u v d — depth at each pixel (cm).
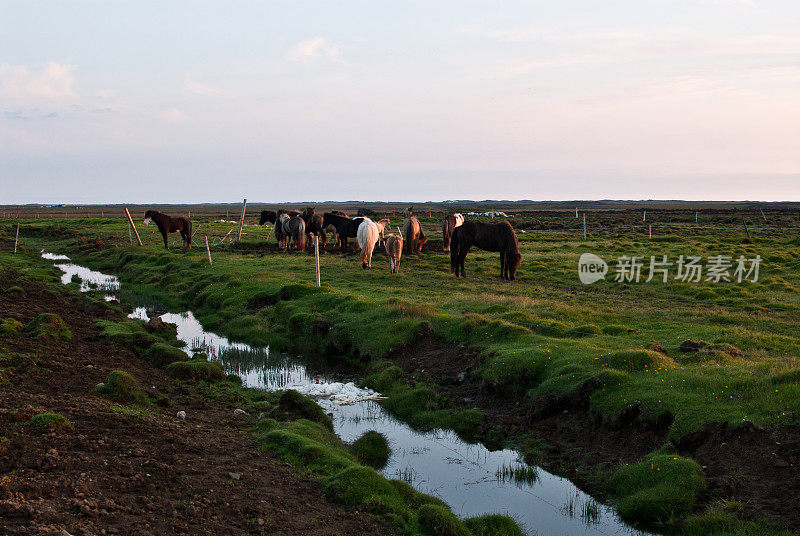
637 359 1037
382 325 1505
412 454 948
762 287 1966
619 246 3162
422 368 1309
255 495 645
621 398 935
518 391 1106
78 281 2666
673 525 693
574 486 832
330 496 683
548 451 927
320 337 1593
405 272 2489
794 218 6556
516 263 2275
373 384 1275
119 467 641
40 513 494
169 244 3934
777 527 639
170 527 531
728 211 9500
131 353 1320
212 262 2850
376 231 2652
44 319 1359
